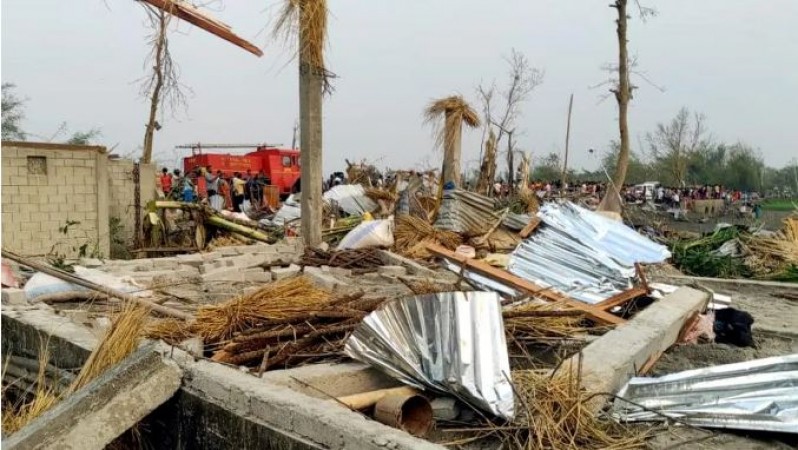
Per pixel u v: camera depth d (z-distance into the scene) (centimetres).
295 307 641
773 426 471
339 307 638
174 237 1594
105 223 1520
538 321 657
